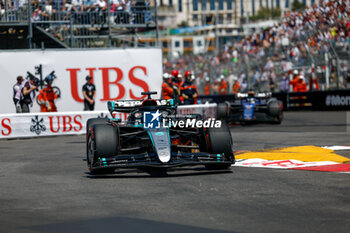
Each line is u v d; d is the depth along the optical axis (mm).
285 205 17969
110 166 24328
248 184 22125
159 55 63375
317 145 36531
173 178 24156
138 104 29312
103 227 15453
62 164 30781
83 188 22031
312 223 15539
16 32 69438
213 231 14828
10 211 17859
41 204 18922
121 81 62531
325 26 84250
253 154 32188
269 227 15164
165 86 54406
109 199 19531
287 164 27781
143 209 17734
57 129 54500
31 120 53625
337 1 81312
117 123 27453
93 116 55625
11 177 26031
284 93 90562
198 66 124812
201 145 27312
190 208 17766
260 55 103188
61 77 61062
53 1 67750
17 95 59781
